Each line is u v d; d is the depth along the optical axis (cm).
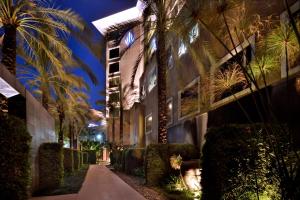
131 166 1969
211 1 696
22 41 1363
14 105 1029
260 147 622
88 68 1514
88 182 1500
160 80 1383
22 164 714
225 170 637
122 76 5359
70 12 1273
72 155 1972
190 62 1825
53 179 1236
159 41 1380
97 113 5081
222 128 670
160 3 1358
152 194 1062
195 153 1377
